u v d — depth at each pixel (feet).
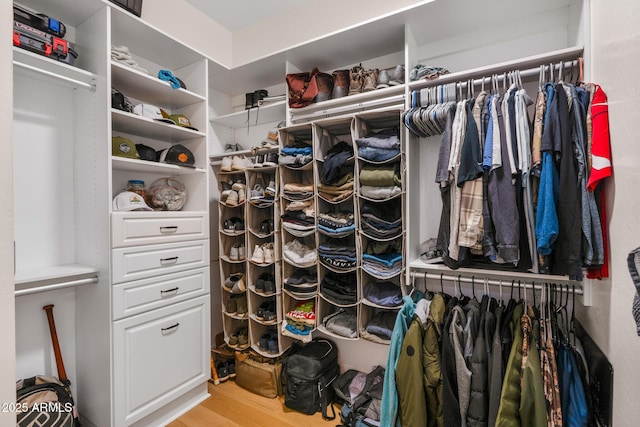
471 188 4.33
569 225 3.60
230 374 7.11
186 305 5.98
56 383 4.83
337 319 6.30
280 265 6.96
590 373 3.83
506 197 4.02
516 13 5.22
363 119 6.11
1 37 1.61
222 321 8.26
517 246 3.92
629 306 2.88
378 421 5.11
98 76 5.06
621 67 3.06
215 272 8.30
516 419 3.76
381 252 5.76
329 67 7.28
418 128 5.33
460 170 4.33
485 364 4.09
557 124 3.77
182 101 6.83
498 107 4.28
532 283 4.56
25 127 4.98
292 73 7.03
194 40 7.45
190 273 6.09
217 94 8.86
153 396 5.32
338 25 6.91
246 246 7.26
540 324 4.27
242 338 7.22
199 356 6.20
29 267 4.98
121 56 5.29
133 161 5.38
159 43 6.21
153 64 6.99
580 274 3.55
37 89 5.10
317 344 6.75
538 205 3.83
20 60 4.44
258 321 6.97
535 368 3.74
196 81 6.93
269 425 5.44
